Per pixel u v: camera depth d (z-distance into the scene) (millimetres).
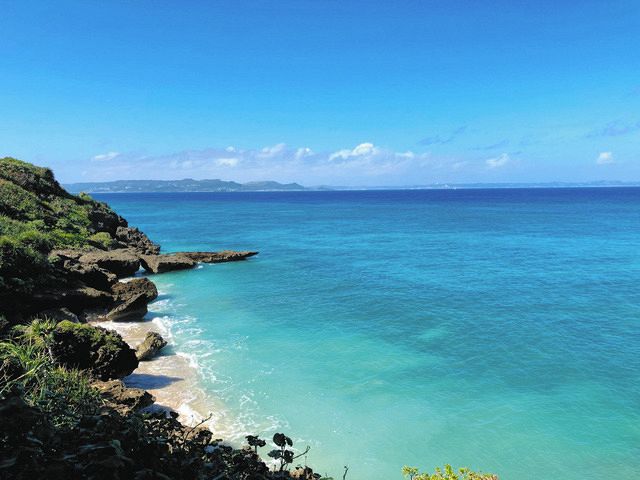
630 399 17406
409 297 33312
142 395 14492
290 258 52812
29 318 20297
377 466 13250
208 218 122688
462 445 14359
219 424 15086
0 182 41875
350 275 42031
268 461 13000
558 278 40219
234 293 34844
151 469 4707
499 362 20953
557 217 115625
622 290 35469
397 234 79000
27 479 4117
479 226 93062
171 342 23203
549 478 12922
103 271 30328
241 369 19797
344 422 15516
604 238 70312
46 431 4664
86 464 4340
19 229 29859
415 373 19609
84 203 55094
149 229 91062
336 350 22359
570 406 16828
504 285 37375
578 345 23188
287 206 195625
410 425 15430
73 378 12664
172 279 40531
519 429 15266
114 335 17500
